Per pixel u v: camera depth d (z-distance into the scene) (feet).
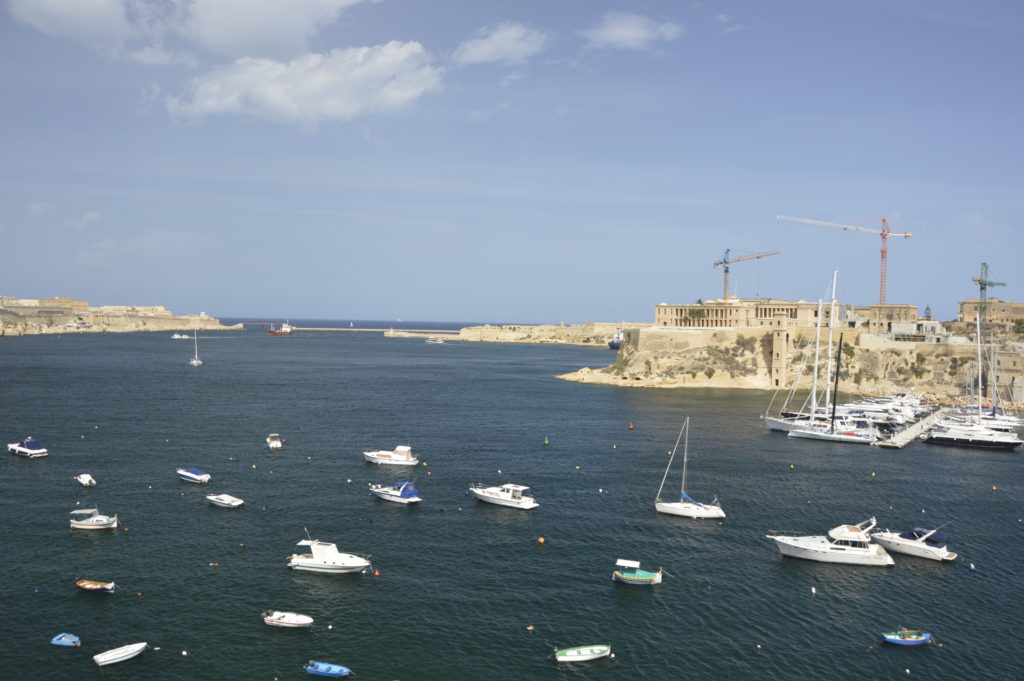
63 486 274.57
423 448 361.71
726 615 179.73
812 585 198.59
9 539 217.56
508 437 395.75
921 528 243.40
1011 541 236.02
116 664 151.02
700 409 516.73
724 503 271.90
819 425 424.05
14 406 465.47
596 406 529.04
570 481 300.61
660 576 198.18
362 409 494.18
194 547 215.10
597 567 207.82
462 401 549.95
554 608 181.27
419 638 164.96
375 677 149.07
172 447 347.56
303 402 522.47
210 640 161.79
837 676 153.07
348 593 186.91
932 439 404.36
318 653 157.58
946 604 188.34
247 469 308.60
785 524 248.11
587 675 151.43
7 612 171.22
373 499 268.82
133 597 180.75
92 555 206.69
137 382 623.36
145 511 247.50
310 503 261.44
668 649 162.81
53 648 156.25
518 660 156.87
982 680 152.56
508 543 225.15
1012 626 176.65
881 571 209.87
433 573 200.64
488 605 181.98
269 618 168.45
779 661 158.71
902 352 655.35
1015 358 597.11
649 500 274.16
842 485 301.84
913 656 161.68
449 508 260.01
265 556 209.77
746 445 384.47
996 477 321.73
